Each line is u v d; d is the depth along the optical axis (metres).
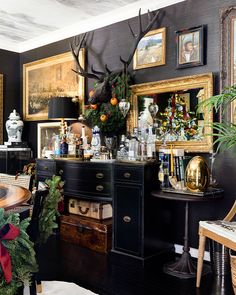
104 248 3.63
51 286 2.81
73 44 4.85
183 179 3.31
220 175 3.38
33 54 5.53
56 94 5.12
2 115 5.55
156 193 3.17
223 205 3.37
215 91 3.42
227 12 3.31
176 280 2.97
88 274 3.09
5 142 5.36
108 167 3.63
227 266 3.06
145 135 3.71
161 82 3.74
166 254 3.61
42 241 1.97
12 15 4.40
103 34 4.47
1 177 3.48
